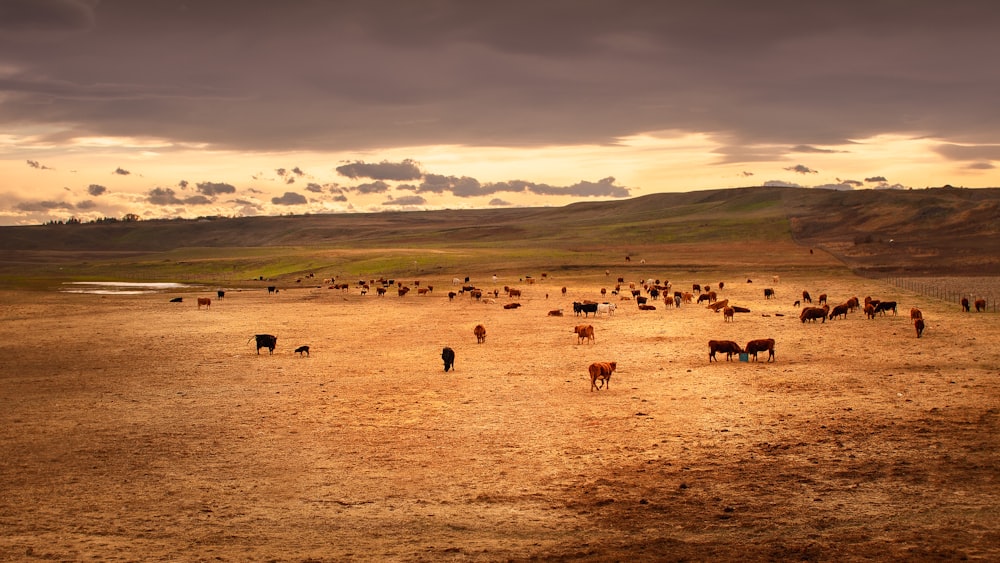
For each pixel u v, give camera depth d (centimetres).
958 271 9919
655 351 3906
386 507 1656
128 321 5903
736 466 1891
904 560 1273
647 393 2812
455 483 1822
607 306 5888
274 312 6606
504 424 2391
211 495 1758
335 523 1552
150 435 2330
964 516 1488
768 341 3509
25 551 1378
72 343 4641
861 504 1588
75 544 1422
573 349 4044
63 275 14662
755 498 1652
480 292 7900
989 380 2831
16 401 2889
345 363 3728
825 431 2188
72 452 2145
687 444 2102
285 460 2044
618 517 1558
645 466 1916
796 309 6116
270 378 3334
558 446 2123
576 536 1448
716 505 1616
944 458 1884
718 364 3444
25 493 1781
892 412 2380
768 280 9381
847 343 3991
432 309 6706
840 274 9925
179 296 8575
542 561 1307
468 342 4450
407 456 2062
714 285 8919
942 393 2627
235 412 2642
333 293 8906
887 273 9950
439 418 2492
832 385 2855
